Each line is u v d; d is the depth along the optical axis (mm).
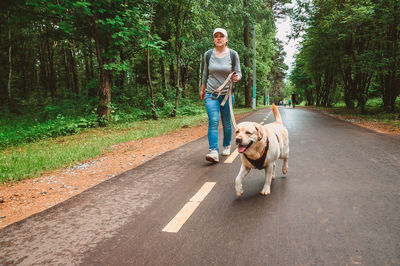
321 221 2736
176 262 2168
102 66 11820
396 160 4980
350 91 22141
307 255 2164
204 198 3551
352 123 12023
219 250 2311
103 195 3836
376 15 13188
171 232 2688
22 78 30766
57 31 12727
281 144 3936
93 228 2855
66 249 2461
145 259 2238
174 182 4289
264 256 2180
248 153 3283
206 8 16094
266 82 40719
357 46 18328
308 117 15875
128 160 5969
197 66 31688
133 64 20297
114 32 11078
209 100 5266
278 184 3945
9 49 20672
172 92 19188
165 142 8062
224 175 4520
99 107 11984
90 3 10008
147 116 15211
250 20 19750
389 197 3266
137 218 3053
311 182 3961
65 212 3297
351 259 2084
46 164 5562
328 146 6547
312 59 25297
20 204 3703
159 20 15617
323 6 16500
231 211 3100
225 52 5156
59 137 9758
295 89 50844
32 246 2535
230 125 5824
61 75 34812
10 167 5301
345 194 3426
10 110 19812
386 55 14031
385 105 16625
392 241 2311
